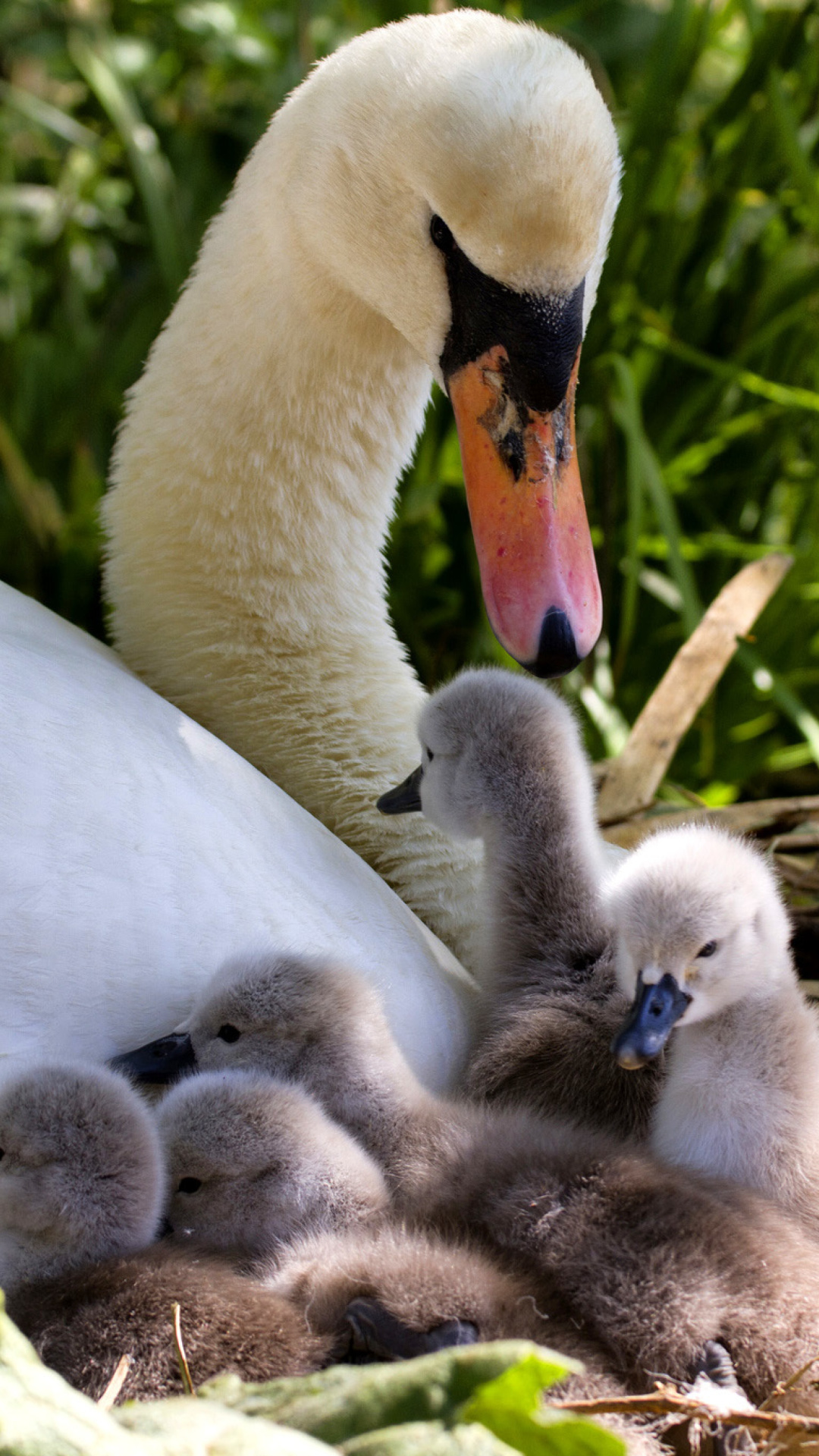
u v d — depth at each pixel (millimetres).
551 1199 2107
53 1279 2072
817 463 4930
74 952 2154
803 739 4910
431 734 2744
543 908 2652
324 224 2777
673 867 2271
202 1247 2166
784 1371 1984
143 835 2277
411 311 2709
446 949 2820
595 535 4930
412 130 2568
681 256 4879
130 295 5227
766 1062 2334
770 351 5012
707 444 4945
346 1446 1483
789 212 4906
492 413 2598
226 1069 2236
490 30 2645
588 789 2768
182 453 3074
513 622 2553
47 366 5348
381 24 5215
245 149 5637
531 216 2475
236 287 3012
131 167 5410
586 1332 2016
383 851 2992
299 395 3021
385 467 3146
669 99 4754
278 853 2479
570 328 2549
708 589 5016
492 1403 1427
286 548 3076
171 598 3105
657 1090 2479
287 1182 2174
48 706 2359
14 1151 2061
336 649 3113
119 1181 2080
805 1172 2334
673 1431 1934
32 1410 1453
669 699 3854
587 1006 2539
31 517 4902
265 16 5656
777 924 2357
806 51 4812
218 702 3096
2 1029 2107
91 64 5141
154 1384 1940
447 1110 2336
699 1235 2049
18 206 5867
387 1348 1919
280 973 2270
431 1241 2072
